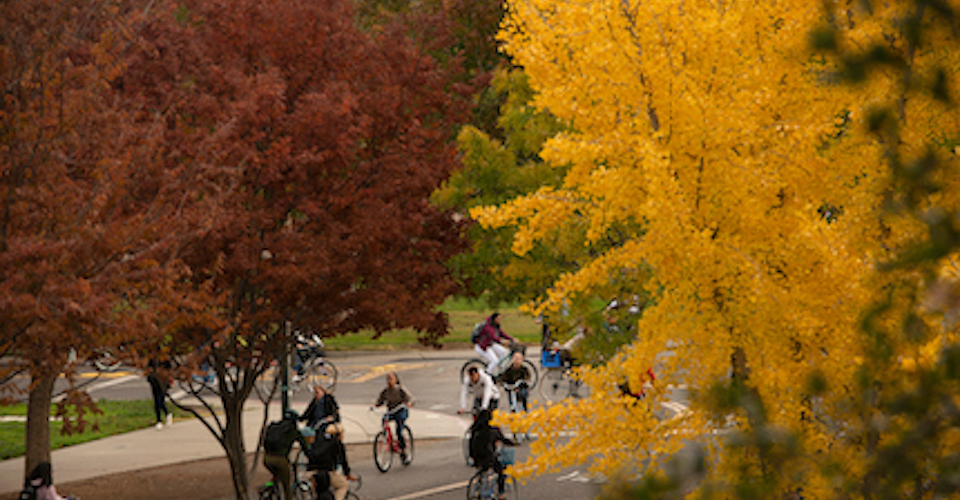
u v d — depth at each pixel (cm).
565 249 3559
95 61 2648
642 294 3294
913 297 845
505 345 6306
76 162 2447
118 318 2309
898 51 1133
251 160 2994
